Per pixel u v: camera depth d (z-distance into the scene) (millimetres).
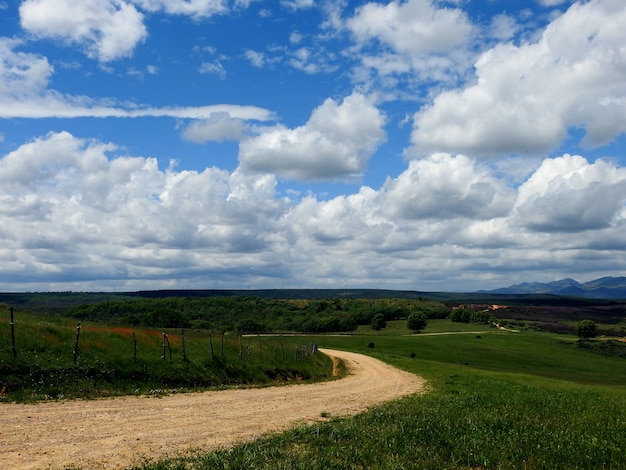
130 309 149875
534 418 20172
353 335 148625
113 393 24094
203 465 11195
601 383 79000
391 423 18203
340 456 12484
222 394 27984
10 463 10883
